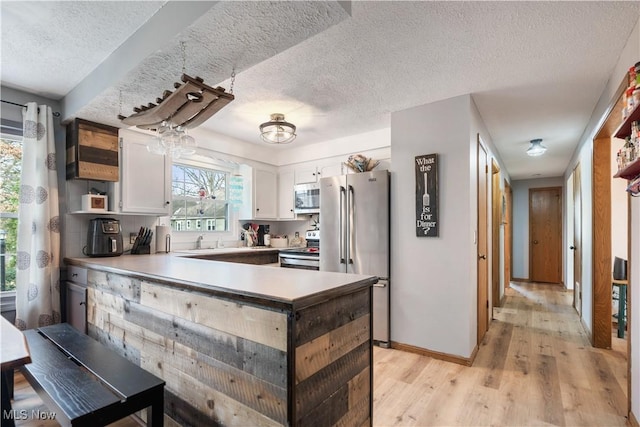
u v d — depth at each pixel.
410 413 2.01
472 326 2.82
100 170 2.79
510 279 7.04
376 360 2.80
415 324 2.98
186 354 1.63
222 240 4.42
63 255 2.81
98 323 2.31
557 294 5.67
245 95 2.81
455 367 2.67
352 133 3.94
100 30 1.86
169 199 3.29
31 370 1.51
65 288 2.78
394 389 2.30
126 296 2.04
